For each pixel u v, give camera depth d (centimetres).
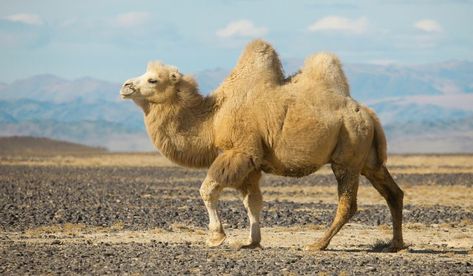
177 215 6075
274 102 4219
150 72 4316
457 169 14738
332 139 4231
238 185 4219
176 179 11450
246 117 4219
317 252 4178
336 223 4297
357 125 4256
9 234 4928
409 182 10712
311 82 4281
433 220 5934
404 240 4866
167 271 3547
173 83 4297
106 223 5522
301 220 5844
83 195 7962
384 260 3909
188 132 4303
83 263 3722
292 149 4219
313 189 9469
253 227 4344
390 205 4419
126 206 6781
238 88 4272
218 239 4244
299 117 4194
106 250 4112
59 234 4959
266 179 11450
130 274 3491
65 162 18200
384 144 4388
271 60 4306
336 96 4266
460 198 8225
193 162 4366
